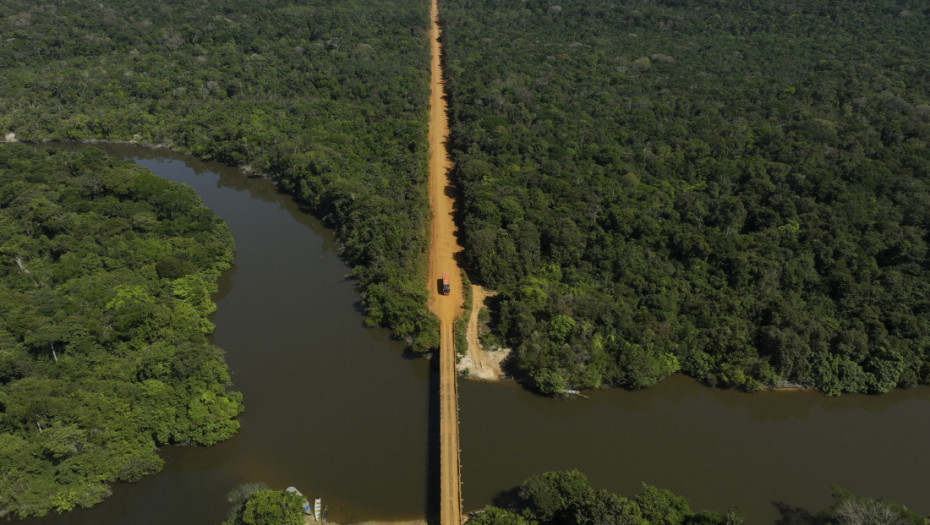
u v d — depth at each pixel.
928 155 122.81
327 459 73.62
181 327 86.88
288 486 69.81
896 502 70.00
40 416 67.75
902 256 98.06
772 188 115.75
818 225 105.81
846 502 62.88
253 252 120.00
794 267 97.38
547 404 83.19
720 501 69.69
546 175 126.06
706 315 91.06
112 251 100.50
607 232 108.38
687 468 74.25
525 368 84.25
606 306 91.81
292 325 98.19
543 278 101.25
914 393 87.00
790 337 85.50
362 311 102.00
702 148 132.25
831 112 145.62
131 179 124.38
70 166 130.88
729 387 86.19
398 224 112.62
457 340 89.94
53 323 80.06
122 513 66.38
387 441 76.50
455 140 151.38
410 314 93.75
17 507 62.22
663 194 118.00
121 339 83.00
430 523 66.00
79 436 67.38
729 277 98.00
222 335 95.25
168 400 74.12
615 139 141.25
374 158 146.50
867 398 86.31
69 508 64.06
